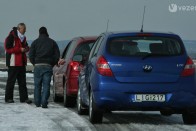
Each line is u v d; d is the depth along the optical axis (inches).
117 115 1174.3
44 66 1320.1
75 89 1279.5
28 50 1466.5
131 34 1010.7
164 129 935.0
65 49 1469.0
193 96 981.2
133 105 970.1
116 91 970.1
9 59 1444.4
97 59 1003.9
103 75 978.1
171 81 975.6
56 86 1469.0
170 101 971.9
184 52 999.0
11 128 935.7
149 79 971.9
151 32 1016.9
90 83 1023.0
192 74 986.7
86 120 1059.3
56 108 1304.1
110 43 1003.9
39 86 1334.9
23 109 1263.5
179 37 1015.6
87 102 1072.2
